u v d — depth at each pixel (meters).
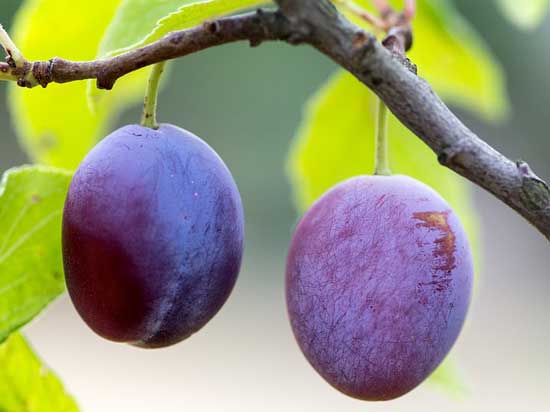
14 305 0.41
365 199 0.40
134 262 0.38
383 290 0.39
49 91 0.48
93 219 0.38
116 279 0.38
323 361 0.40
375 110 0.49
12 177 0.41
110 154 0.39
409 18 0.44
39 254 0.42
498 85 0.51
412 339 0.39
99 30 0.47
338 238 0.40
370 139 0.49
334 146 0.49
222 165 0.40
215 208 0.39
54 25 0.46
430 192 0.40
